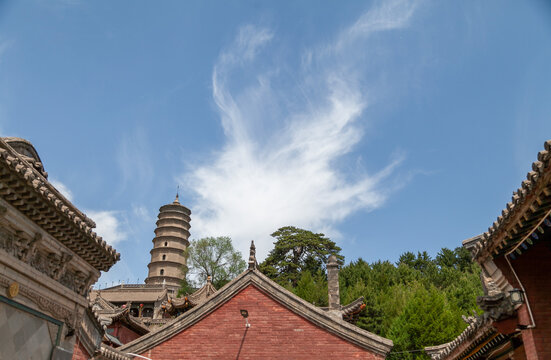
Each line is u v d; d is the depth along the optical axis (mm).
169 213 84312
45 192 8852
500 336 11047
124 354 18547
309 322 19250
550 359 8812
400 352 34188
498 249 9688
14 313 9359
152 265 80500
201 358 19000
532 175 7430
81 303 12062
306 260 68875
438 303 37750
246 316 18906
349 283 63906
